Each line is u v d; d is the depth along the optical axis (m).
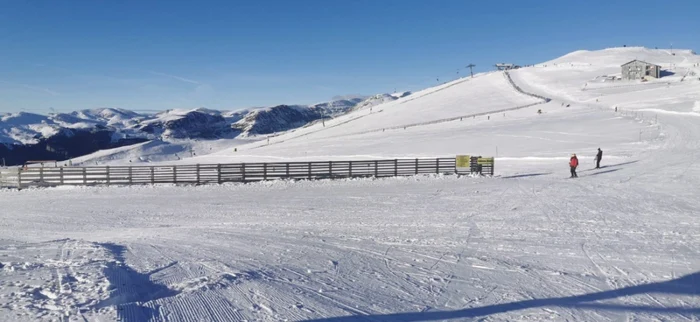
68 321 5.96
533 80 140.12
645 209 16.72
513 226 14.23
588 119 69.94
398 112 119.19
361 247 11.53
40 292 7.02
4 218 19.08
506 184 26.77
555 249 11.16
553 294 7.86
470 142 59.75
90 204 23.12
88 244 11.26
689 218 14.88
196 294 7.39
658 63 156.38
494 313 6.97
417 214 17.05
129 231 15.27
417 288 8.17
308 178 32.59
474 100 119.00
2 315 6.07
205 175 32.28
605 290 8.05
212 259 10.02
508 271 9.30
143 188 29.86
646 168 31.09
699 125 54.69
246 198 23.98
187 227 15.50
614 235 12.62
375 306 7.20
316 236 13.09
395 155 55.75
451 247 11.49
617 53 194.50
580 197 20.17
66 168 32.28
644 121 61.47
